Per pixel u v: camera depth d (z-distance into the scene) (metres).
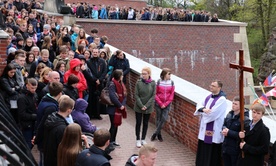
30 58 9.77
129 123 11.05
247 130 6.54
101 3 37.31
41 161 6.77
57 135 5.55
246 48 28.06
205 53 27.09
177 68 26.44
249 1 42.97
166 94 9.44
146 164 4.47
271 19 42.84
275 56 35.16
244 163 6.56
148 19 26.92
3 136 4.23
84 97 10.00
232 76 28.00
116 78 8.68
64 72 9.33
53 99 6.30
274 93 16.31
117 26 24.66
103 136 4.80
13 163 3.87
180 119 9.76
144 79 9.06
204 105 7.78
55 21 18.05
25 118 7.18
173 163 8.49
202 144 7.84
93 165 4.66
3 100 7.51
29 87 7.27
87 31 24.08
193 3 54.50
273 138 7.08
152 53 25.66
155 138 9.95
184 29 26.30
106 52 11.73
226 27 27.47
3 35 9.09
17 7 24.14
